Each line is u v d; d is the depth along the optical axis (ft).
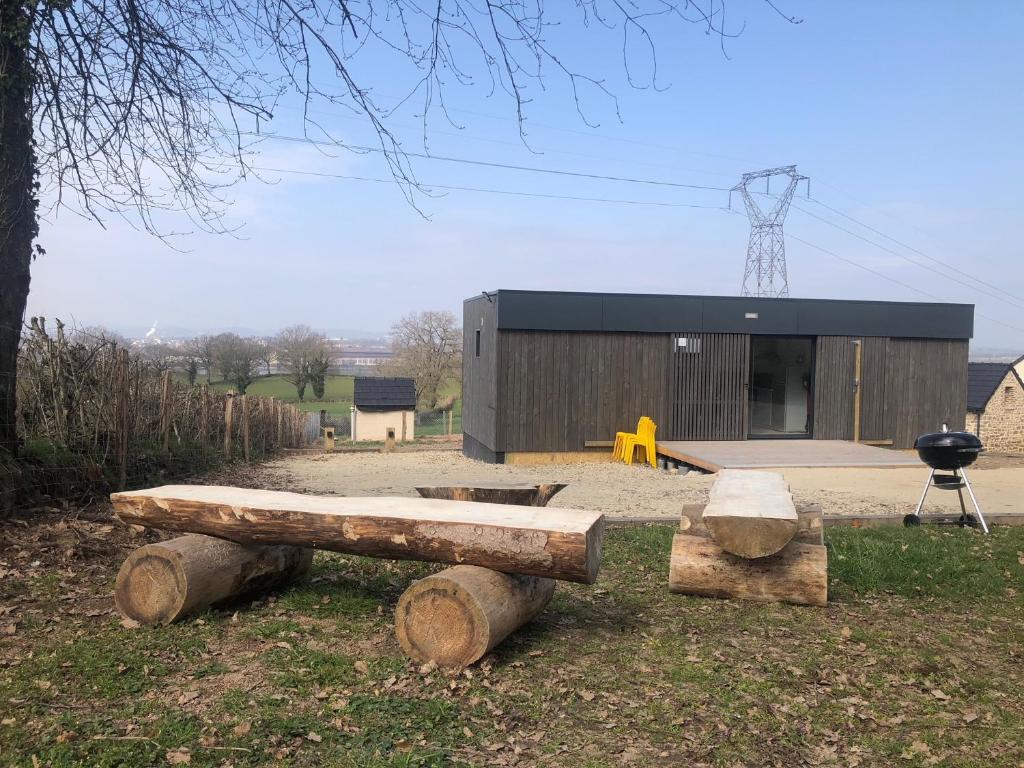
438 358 145.59
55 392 26.99
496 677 12.52
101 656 12.67
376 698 11.50
